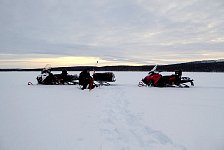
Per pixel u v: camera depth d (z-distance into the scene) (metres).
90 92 11.42
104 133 4.44
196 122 5.20
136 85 16.00
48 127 4.84
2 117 5.73
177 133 4.40
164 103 7.82
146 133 4.41
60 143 3.91
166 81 14.52
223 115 5.90
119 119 5.49
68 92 11.38
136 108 6.86
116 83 18.16
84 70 12.90
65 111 6.47
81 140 4.05
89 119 5.50
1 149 3.69
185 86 14.42
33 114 6.07
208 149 3.63
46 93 10.87
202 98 9.10
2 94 10.38
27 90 12.24
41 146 3.79
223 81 20.73
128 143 3.91
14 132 4.52
